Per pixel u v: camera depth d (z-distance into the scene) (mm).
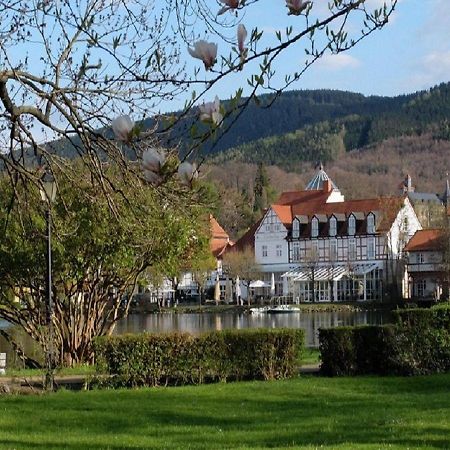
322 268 129250
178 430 18469
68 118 12281
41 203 20391
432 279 117062
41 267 31797
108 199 13906
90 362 35375
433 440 16266
